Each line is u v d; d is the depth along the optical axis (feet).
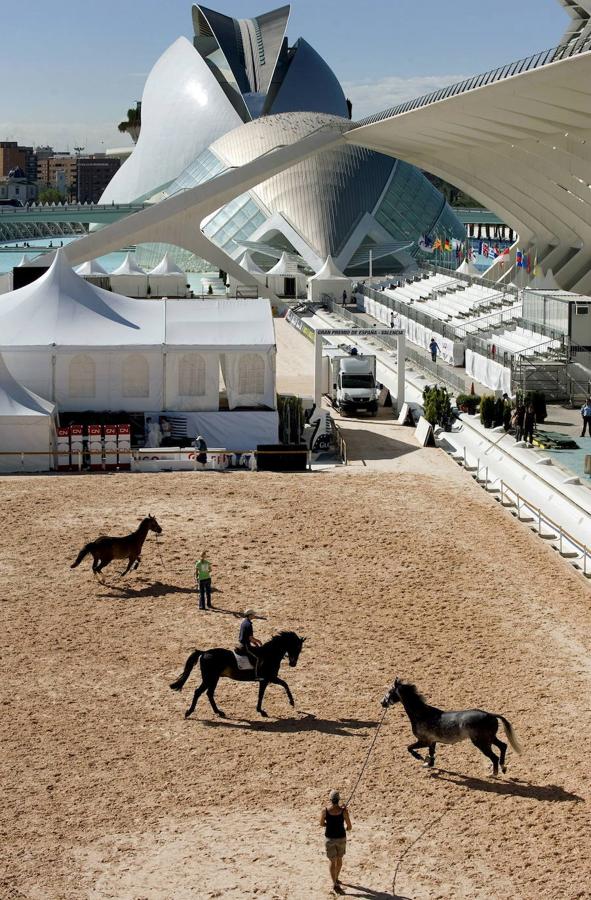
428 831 61.98
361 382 188.34
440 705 77.36
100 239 311.68
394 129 275.80
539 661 85.56
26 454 147.43
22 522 122.42
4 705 77.66
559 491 134.82
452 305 284.00
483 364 205.36
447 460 155.02
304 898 55.93
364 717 76.28
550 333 206.18
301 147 309.22
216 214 395.75
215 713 76.69
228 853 59.82
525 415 160.56
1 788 66.23
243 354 161.27
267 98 514.27
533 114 211.61
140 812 63.77
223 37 508.94
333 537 117.80
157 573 106.32
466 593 100.99
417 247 392.47
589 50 178.40
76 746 71.67
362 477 145.07
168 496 134.21
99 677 82.58
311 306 330.54
